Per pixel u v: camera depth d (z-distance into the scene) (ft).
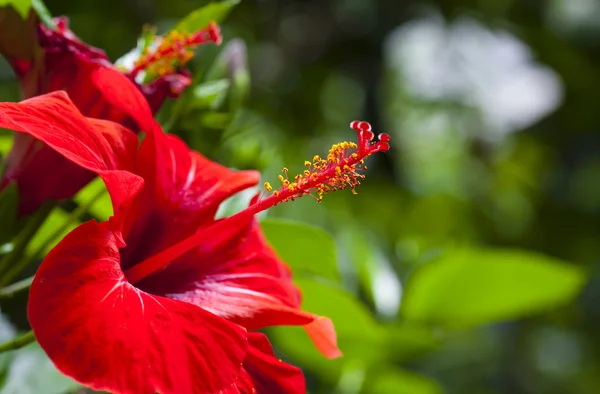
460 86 4.65
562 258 4.44
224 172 1.59
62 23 1.58
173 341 1.33
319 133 3.96
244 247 1.55
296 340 2.05
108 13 2.67
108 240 1.36
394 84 4.73
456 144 5.37
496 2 4.14
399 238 3.60
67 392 1.65
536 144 4.82
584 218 4.50
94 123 1.43
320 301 1.88
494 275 1.98
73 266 1.32
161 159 1.51
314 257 1.81
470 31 4.21
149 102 1.57
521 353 4.89
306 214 2.88
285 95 3.78
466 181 4.77
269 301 1.49
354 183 1.46
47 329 1.29
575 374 4.86
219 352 1.34
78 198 1.76
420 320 2.05
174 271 1.51
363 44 3.79
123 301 1.33
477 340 4.93
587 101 4.53
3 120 1.33
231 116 1.77
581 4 4.39
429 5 3.84
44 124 1.37
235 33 3.54
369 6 3.77
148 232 1.52
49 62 1.52
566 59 4.42
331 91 4.04
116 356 1.30
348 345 2.03
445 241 4.09
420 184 5.26
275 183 2.13
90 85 1.52
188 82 1.59
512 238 4.44
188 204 1.54
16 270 1.53
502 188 4.75
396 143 4.56
